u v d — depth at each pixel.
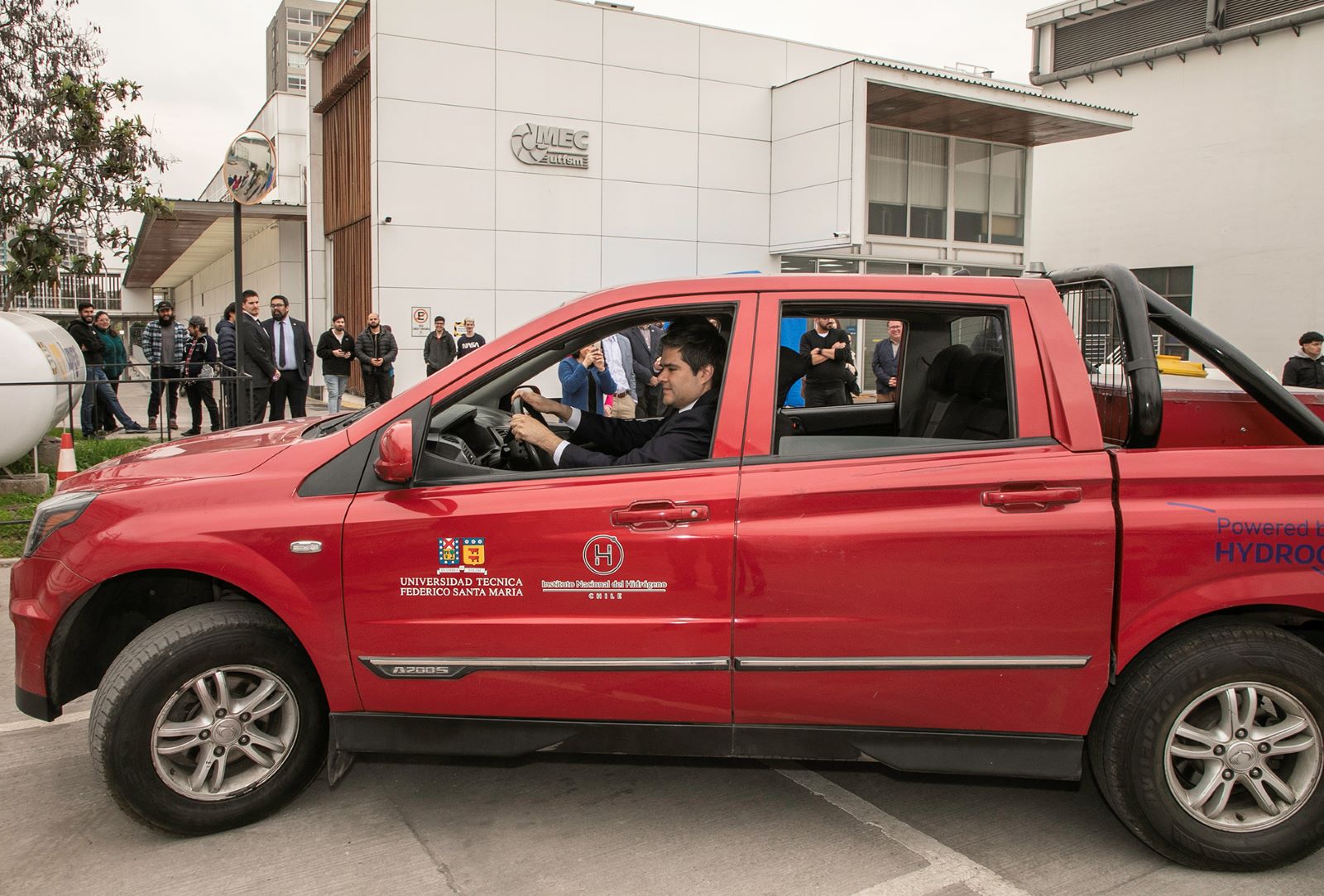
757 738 2.85
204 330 13.96
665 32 17.23
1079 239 26.42
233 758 3.01
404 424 2.75
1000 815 3.21
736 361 2.88
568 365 6.88
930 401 3.37
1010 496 2.71
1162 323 3.04
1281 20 21.81
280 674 2.99
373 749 2.94
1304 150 21.92
